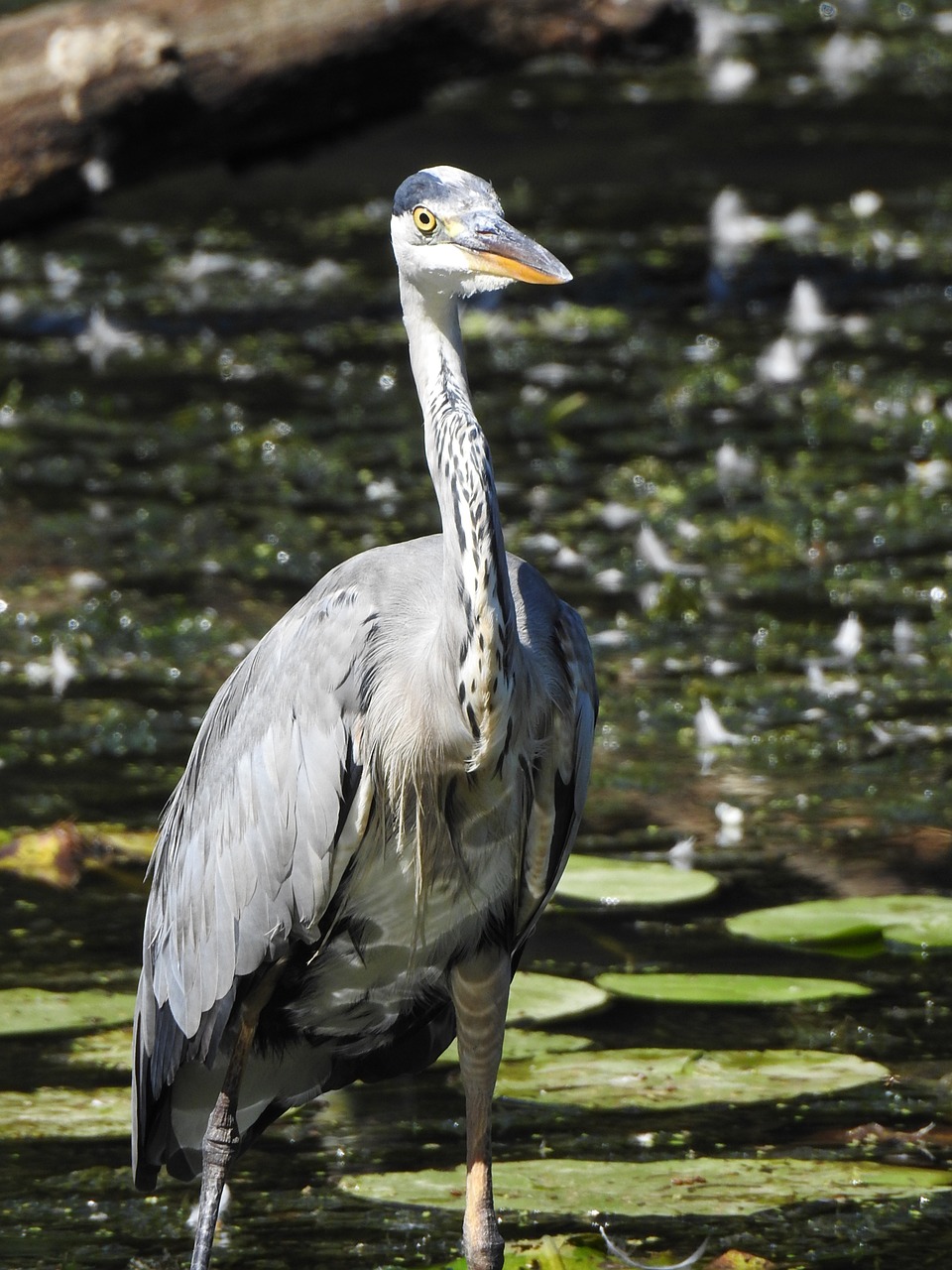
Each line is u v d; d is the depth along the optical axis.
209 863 6.75
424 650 6.46
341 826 6.54
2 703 11.61
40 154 16.02
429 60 16.69
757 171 24.52
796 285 20.67
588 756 6.88
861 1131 7.27
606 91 28.78
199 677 11.95
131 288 20.80
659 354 18.62
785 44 32.34
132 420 16.86
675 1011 8.28
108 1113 7.44
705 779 10.65
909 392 17.23
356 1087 8.02
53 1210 6.95
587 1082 7.63
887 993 8.34
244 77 16.27
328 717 6.48
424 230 6.46
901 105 27.69
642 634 12.56
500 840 6.69
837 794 10.41
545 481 15.32
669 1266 6.41
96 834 9.79
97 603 12.98
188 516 14.57
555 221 22.44
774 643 12.41
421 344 6.51
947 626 12.55
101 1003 8.23
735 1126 7.30
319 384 17.84
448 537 6.28
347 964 6.85
